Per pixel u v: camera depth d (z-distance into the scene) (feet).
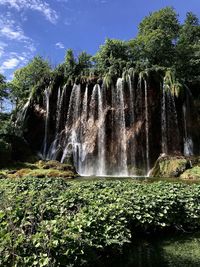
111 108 106.52
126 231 25.55
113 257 24.35
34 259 17.33
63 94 111.34
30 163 90.94
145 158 102.17
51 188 35.06
